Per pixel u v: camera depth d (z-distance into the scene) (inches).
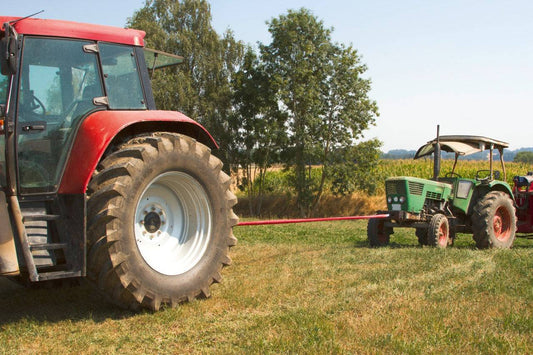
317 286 228.5
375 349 143.0
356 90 1047.6
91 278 183.6
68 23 192.1
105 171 181.9
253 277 247.9
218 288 224.5
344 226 676.1
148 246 200.5
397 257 305.7
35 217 173.9
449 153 442.9
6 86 175.6
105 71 198.5
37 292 227.1
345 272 259.6
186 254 207.3
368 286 224.1
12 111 173.5
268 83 1053.8
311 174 1197.1
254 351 142.4
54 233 179.5
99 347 153.9
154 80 1190.9
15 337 164.1
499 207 397.1
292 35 1010.1
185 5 1331.2
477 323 165.3
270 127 1037.8
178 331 167.9
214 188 213.2
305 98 997.2
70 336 163.6
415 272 256.8
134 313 189.8
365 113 1055.6
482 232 384.8
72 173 179.6
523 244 450.3
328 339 150.9
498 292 206.5
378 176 1072.8
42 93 181.8
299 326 163.8
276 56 1050.7
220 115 1187.9
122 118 189.0
